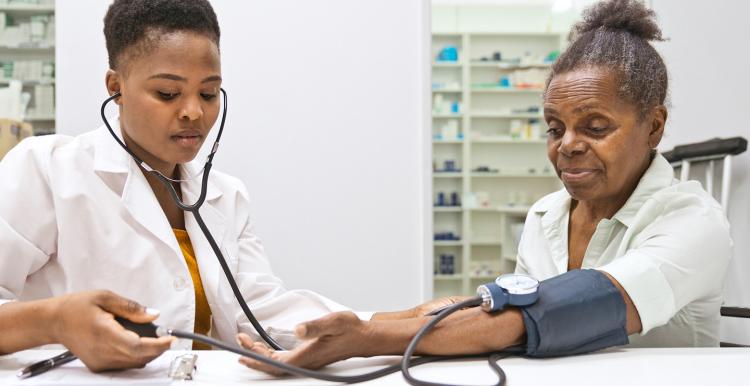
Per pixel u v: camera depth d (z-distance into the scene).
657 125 0.86
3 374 0.58
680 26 1.73
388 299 2.29
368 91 2.28
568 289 0.66
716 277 0.79
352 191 2.28
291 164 2.25
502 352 0.65
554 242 1.02
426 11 2.29
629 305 0.69
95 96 2.16
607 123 0.80
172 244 0.95
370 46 2.27
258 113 2.23
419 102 2.30
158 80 0.81
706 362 0.62
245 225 1.18
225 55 2.20
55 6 2.13
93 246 0.91
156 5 0.81
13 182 0.88
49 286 0.92
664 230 0.80
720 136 1.61
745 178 1.53
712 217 0.81
